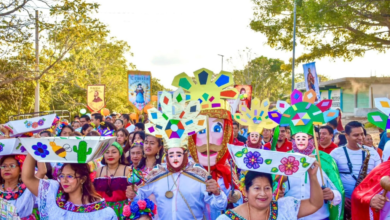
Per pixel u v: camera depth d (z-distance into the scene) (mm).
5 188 3961
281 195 4078
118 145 4926
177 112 4086
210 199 3965
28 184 3492
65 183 3264
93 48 39312
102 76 42000
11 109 26672
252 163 3080
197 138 5051
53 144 3189
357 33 20031
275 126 5387
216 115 5016
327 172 4523
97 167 5148
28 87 25547
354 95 29844
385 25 19047
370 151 5309
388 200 3900
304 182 4371
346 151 5332
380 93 28281
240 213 3191
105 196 4711
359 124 5246
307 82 12281
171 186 4031
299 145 4344
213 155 5027
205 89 5156
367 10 18797
